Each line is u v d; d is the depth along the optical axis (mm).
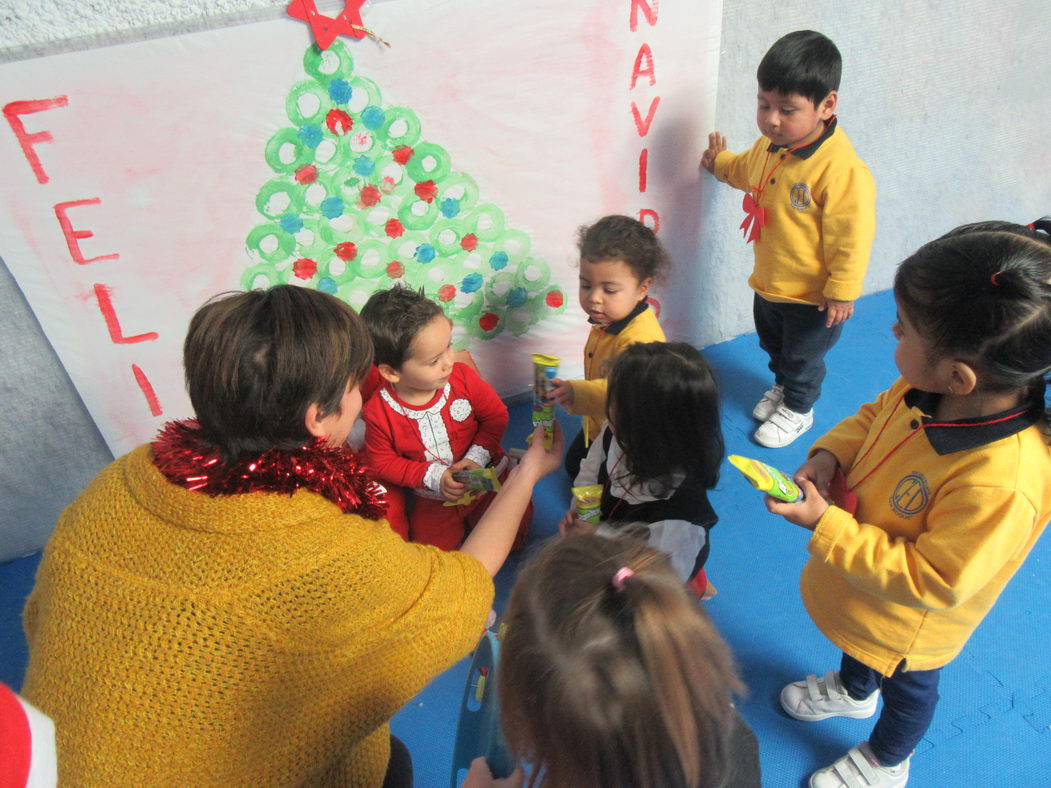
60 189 1579
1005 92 2535
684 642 605
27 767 496
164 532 721
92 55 1457
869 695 1501
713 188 2303
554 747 623
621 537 720
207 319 754
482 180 1977
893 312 2846
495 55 1786
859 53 2209
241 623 698
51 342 1761
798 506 1077
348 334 782
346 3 1570
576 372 2549
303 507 733
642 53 1938
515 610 672
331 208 1854
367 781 1010
